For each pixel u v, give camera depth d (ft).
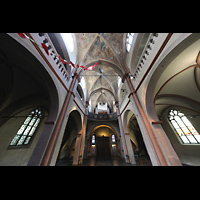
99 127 55.77
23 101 20.67
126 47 27.53
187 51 12.19
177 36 10.29
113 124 48.24
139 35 19.95
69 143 46.75
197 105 20.40
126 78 25.45
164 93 20.71
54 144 13.70
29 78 17.15
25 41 10.11
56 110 15.92
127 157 28.78
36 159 11.60
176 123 30.27
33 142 25.58
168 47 11.35
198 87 18.42
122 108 35.55
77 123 33.24
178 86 19.24
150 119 15.48
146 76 16.63
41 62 12.44
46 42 13.87
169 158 12.00
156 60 13.74
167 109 32.73
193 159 25.12
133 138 47.70
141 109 18.01
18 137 23.08
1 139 19.31
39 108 28.43
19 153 22.20
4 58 13.05
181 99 21.99
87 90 45.93
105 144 51.11
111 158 39.11
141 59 18.01
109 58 31.60
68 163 30.81
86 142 43.93
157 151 13.11
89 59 31.94
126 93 29.12
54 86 15.46
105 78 45.68
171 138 31.37
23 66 14.80
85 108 40.52
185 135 27.81
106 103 61.52
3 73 15.89
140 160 32.50
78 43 28.07
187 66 14.78
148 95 16.63
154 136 14.46
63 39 20.59
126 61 27.32
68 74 21.74
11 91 18.38
